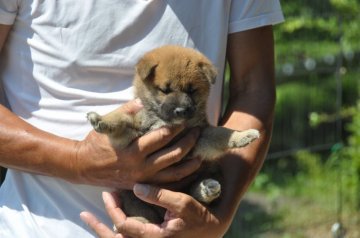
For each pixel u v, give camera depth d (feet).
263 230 9.58
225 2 4.92
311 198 10.52
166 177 4.58
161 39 4.82
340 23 9.86
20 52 4.82
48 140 4.60
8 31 4.81
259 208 10.20
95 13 4.72
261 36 5.05
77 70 4.73
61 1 4.74
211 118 5.00
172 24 4.82
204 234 4.57
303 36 10.20
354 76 10.58
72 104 4.76
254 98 4.99
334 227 9.26
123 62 4.76
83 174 4.56
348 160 10.48
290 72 10.23
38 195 4.79
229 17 4.97
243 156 4.89
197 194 4.67
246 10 4.95
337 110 10.20
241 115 4.94
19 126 4.64
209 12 4.90
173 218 4.54
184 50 4.81
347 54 10.48
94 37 4.72
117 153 4.49
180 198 4.49
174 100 4.69
